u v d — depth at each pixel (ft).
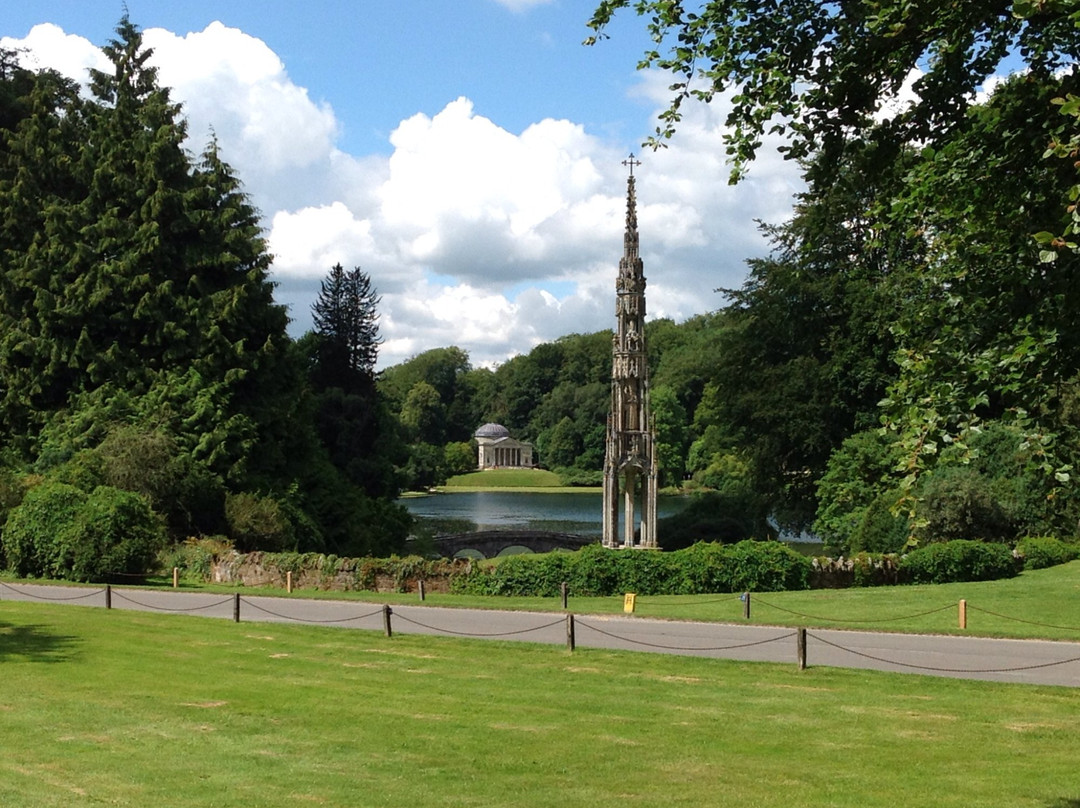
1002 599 112.47
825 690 66.85
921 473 37.63
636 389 219.20
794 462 203.51
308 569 139.64
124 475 163.53
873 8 40.73
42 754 48.83
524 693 65.36
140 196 195.11
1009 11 41.16
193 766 47.24
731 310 213.25
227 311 190.80
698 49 45.96
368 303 288.51
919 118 43.80
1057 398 38.83
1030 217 40.75
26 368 189.88
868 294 180.34
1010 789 44.32
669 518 237.86
